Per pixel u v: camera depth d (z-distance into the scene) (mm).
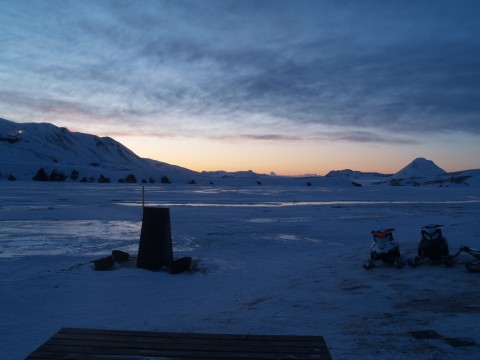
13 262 14312
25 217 30078
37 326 7926
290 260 14727
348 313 7855
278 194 80188
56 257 15383
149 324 7766
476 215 34281
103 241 19516
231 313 8312
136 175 172625
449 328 6699
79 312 8883
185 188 110000
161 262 13141
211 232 23141
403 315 7543
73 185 114562
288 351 4547
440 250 11281
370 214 35844
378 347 5941
